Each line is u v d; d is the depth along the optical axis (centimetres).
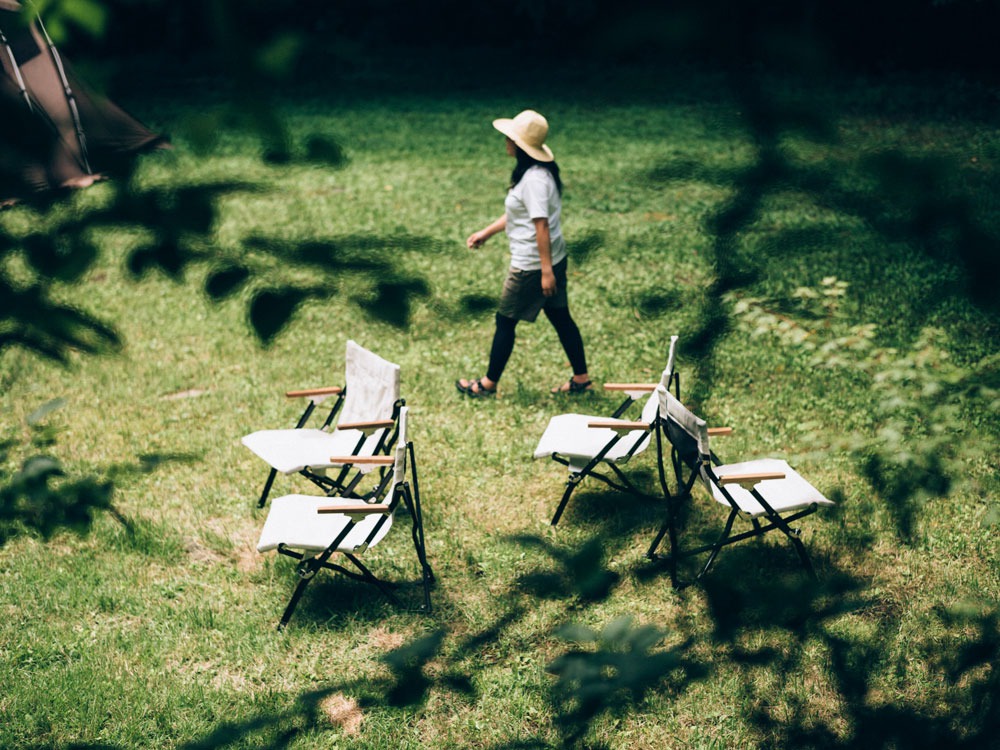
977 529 510
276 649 450
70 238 99
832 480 562
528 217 636
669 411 473
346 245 104
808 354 734
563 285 661
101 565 510
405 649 170
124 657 445
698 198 1183
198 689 421
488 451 623
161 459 194
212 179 98
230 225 1077
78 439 635
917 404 375
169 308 870
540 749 232
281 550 455
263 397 704
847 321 729
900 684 401
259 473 600
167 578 503
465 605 477
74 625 468
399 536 535
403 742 393
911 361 416
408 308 103
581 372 692
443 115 1761
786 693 397
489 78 1897
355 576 468
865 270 816
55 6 83
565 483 585
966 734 209
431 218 1147
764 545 512
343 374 744
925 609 452
